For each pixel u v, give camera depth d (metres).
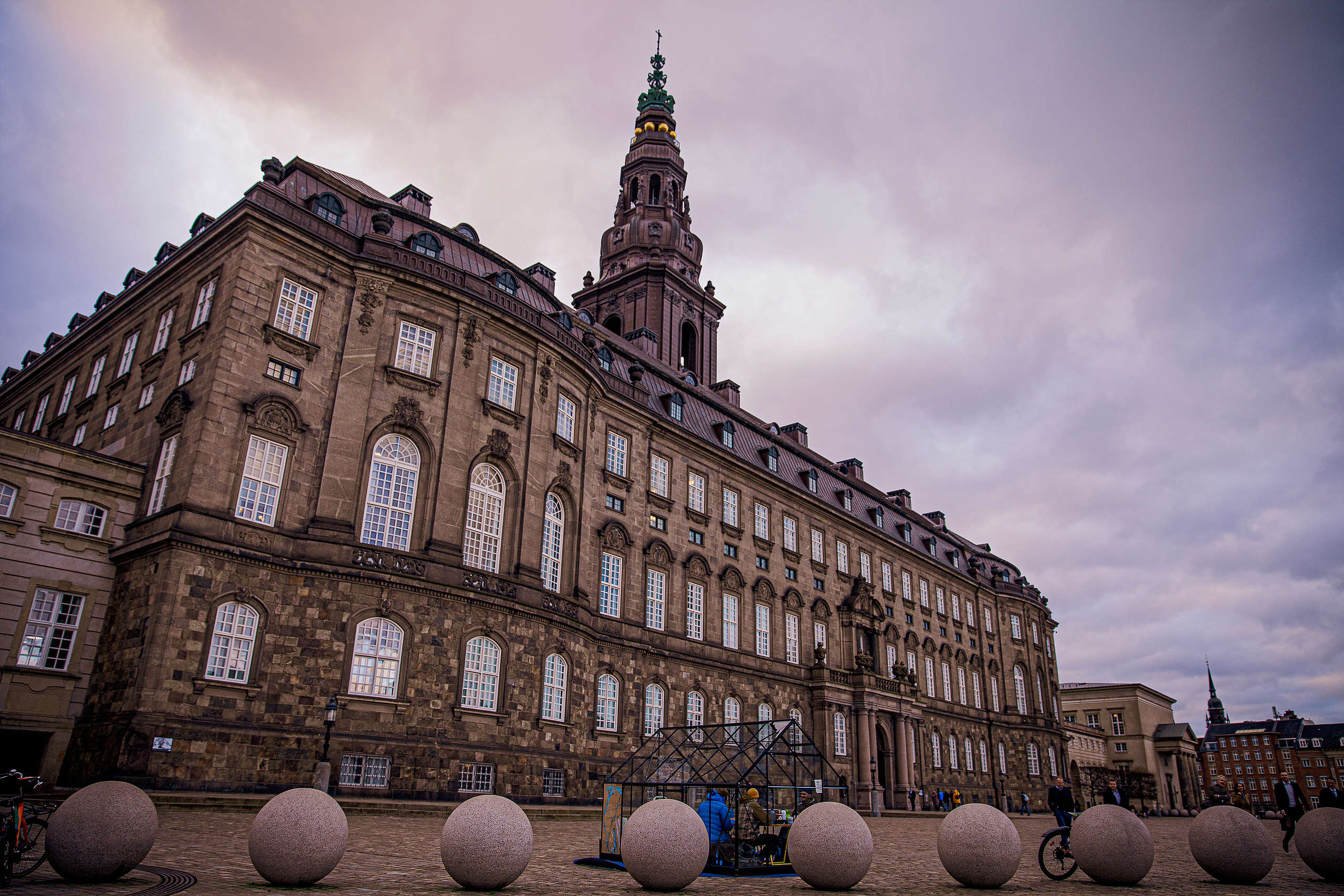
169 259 38.97
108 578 33.41
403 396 37.22
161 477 33.97
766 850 19.58
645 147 87.62
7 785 29.72
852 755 61.62
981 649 86.06
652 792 23.78
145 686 29.22
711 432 60.94
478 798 15.03
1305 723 172.00
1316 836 18.61
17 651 30.86
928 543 84.00
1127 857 17.09
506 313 40.75
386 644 34.19
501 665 37.25
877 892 15.88
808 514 67.06
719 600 55.81
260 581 32.44
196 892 12.74
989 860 16.12
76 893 12.06
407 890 14.04
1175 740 117.50
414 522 36.50
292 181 39.78
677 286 80.62
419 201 46.66
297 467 34.47
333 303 36.94
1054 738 91.12
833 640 65.50
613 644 46.75
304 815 13.83
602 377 48.34
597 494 48.12
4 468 31.62
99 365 43.53
